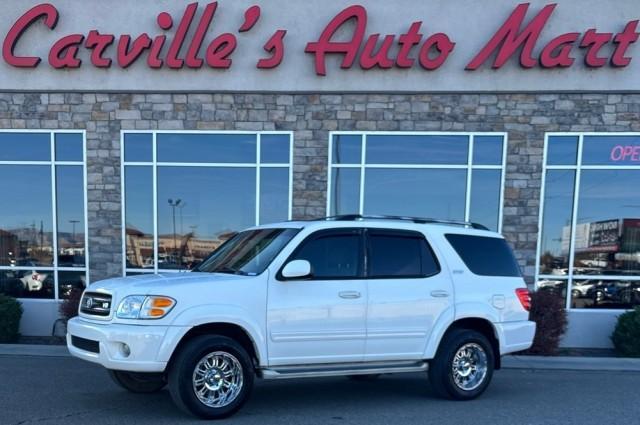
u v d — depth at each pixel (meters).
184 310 4.76
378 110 9.96
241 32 9.88
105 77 10.02
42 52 10.00
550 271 9.98
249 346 5.15
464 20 9.76
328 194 10.05
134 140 10.12
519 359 8.16
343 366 5.37
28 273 10.30
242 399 4.98
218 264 5.79
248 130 10.04
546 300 8.66
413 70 9.85
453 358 5.71
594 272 9.92
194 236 10.26
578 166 9.83
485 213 10.00
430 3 9.75
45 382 6.26
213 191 10.20
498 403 5.71
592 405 5.71
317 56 9.73
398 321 5.49
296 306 5.14
